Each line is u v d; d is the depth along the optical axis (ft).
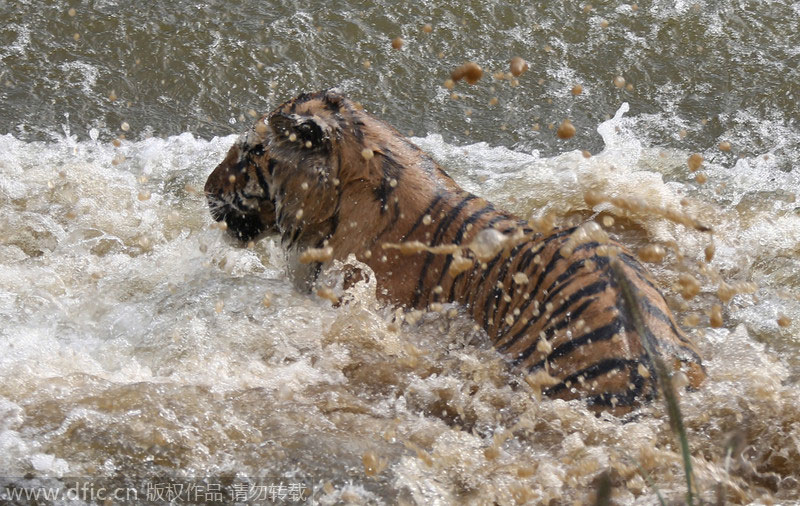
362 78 82.38
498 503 38.11
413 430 43.27
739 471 38.63
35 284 59.06
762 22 89.15
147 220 66.49
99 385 46.96
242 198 55.67
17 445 42.60
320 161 51.03
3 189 68.59
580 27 88.22
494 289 46.14
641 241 60.13
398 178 50.03
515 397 42.98
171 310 55.21
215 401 45.70
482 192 67.87
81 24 86.69
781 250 60.08
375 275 50.21
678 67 83.92
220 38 85.76
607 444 38.96
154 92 80.69
